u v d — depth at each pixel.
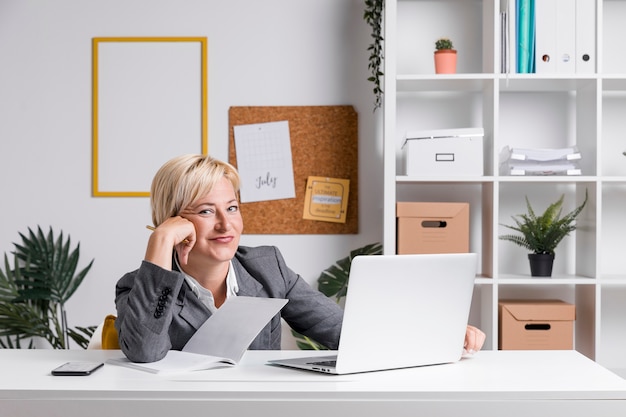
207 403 1.39
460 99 3.44
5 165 3.48
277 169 3.46
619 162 3.43
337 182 3.46
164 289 1.68
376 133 3.46
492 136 3.15
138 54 3.46
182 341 1.87
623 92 3.43
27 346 3.52
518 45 3.12
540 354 1.83
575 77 3.08
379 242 3.46
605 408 1.41
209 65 3.47
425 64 3.44
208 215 1.87
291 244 3.47
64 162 3.48
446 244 3.15
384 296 1.56
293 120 3.46
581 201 3.31
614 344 3.42
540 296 3.43
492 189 3.14
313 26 3.46
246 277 2.07
